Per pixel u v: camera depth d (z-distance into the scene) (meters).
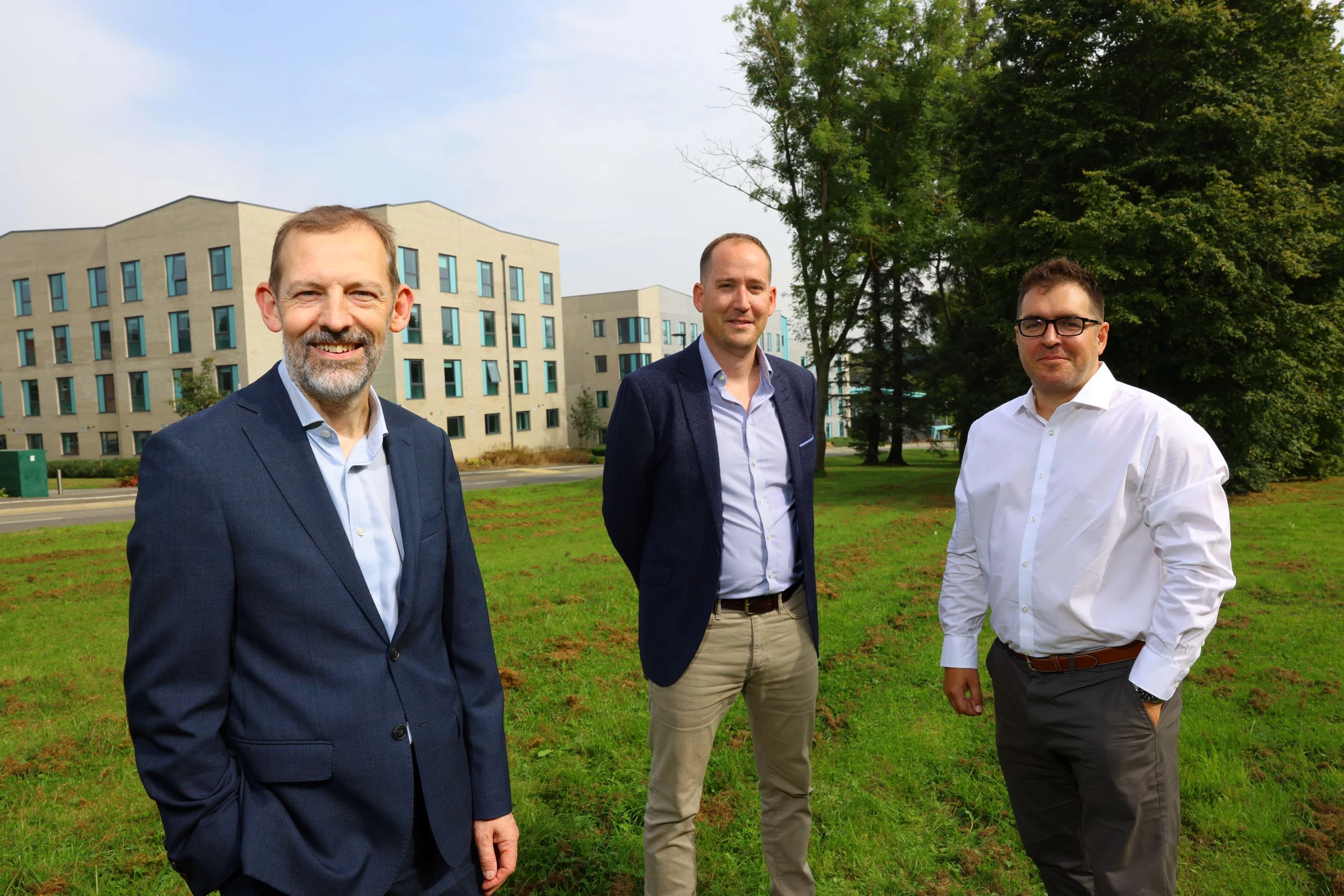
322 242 1.62
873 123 22.42
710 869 3.02
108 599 8.03
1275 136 13.34
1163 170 13.93
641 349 55.94
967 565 2.58
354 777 1.51
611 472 2.59
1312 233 13.63
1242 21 13.88
